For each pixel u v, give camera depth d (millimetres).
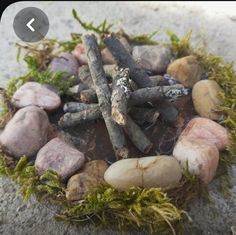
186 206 133
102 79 144
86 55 151
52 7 219
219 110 148
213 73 162
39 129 142
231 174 146
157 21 210
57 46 190
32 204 140
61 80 159
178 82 157
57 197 132
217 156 136
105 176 130
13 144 139
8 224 137
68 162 135
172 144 147
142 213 124
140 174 126
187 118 153
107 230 132
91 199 124
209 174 133
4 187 146
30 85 156
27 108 146
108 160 143
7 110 153
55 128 150
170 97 139
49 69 163
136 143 140
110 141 147
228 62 179
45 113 147
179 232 129
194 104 154
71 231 133
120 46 149
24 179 135
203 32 202
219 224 135
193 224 134
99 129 150
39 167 135
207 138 142
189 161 133
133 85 149
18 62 181
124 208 126
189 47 176
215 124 145
